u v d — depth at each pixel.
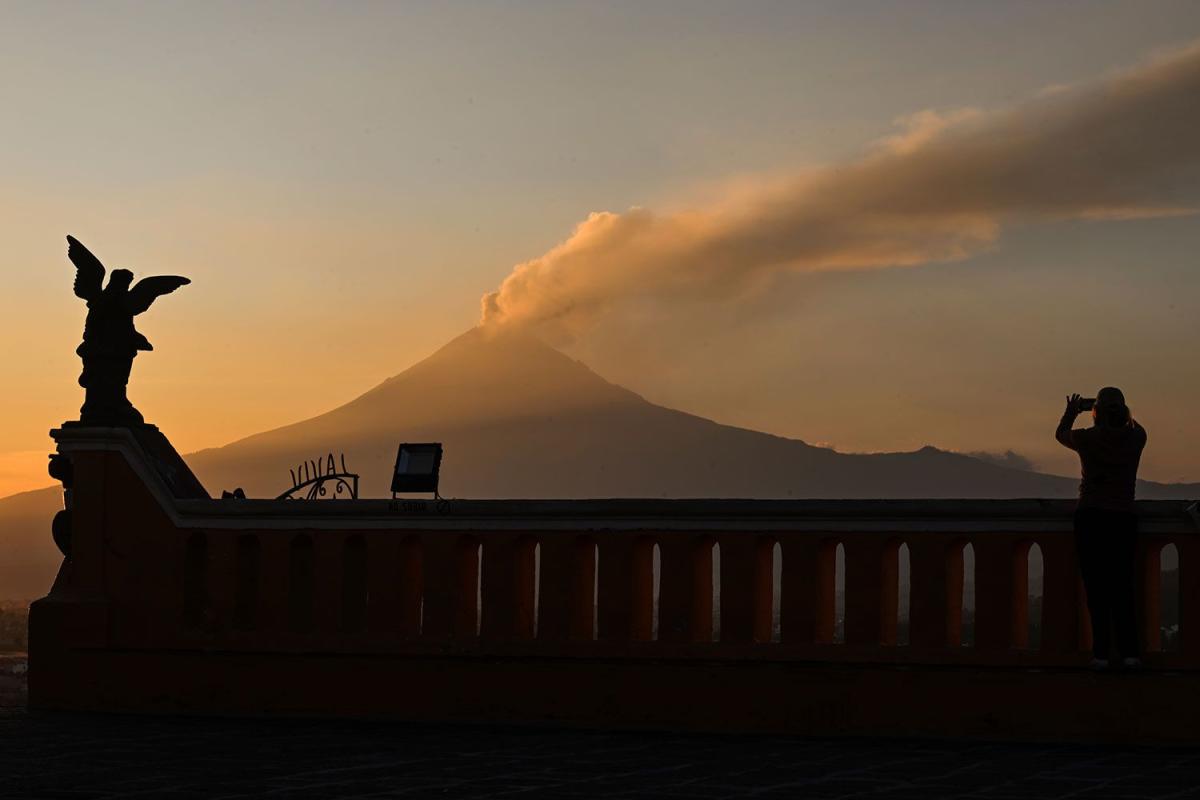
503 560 14.62
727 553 13.97
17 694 17.67
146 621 15.73
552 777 10.23
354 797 9.20
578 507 14.40
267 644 15.27
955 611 13.53
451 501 14.79
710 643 13.89
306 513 15.28
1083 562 12.56
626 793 9.38
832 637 13.91
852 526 13.64
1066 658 13.01
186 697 15.05
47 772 10.49
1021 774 10.38
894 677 12.92
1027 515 13.13
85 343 16.36
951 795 9.30
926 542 13.44
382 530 15.02
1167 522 12.70
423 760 11.24
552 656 14.34
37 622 15.66
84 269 16.39
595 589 14.77
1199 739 12.07
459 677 14.20
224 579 15.53
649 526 14.17
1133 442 12.58
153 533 15.79
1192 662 12.65
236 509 15.52
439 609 14.77
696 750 11.99
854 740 12.80
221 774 10.37
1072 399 12.87
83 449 15.99
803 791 9.48
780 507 13.80
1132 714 12.25
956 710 12.72
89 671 15.44
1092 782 9.93
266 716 14.77
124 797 9.23
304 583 15.55
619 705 13.69
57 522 16.33
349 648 14.97
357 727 13.91
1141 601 12.91
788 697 13.23
